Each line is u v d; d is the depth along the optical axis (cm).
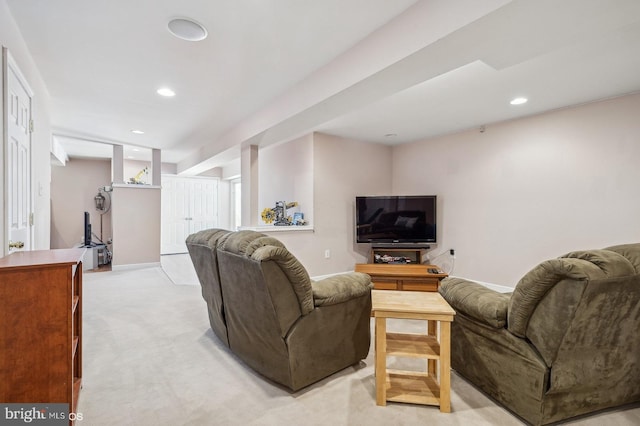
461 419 164
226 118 406
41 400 136
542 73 267
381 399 176
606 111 325
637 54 234
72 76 285
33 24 208
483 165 429
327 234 479
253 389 192
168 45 235
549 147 366
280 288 175
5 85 178
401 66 205
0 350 131
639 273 142
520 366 160
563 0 139
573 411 159
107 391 190
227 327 235
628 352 159
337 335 205
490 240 423
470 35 169
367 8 190
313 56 249
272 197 560
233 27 212
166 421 163
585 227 340
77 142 542
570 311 136
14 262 140
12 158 193
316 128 440
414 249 484
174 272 547
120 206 567
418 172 516
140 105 360
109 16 200
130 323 302
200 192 822
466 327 193
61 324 139
